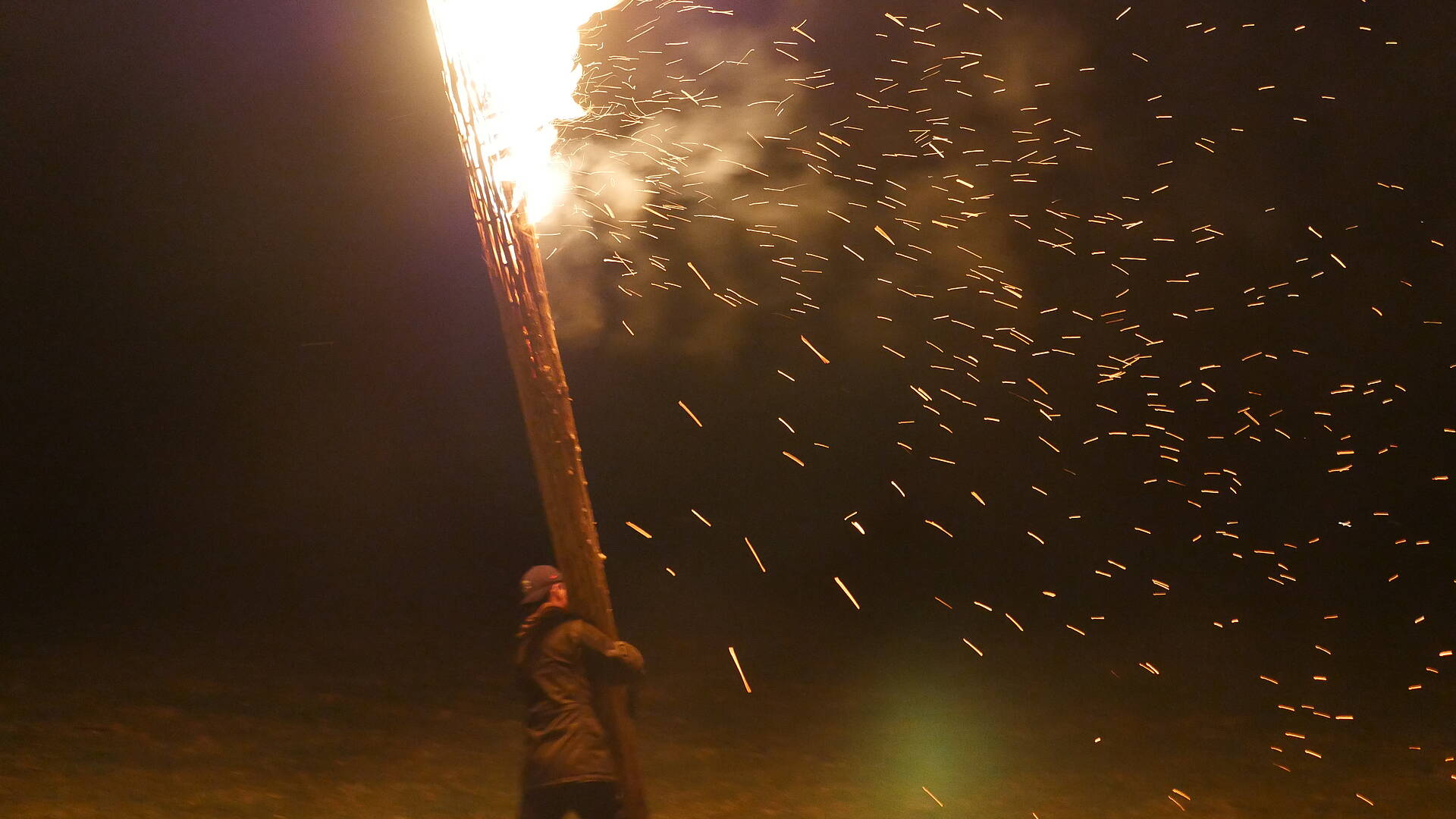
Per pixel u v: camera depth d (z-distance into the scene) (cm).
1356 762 747
